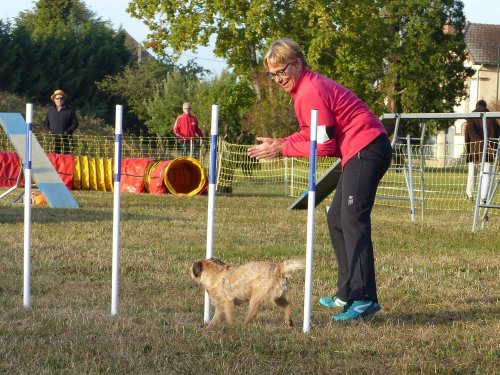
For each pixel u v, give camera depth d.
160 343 5.33
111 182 19.97
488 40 68.56
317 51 37.19
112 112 46.41
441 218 15.12
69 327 5.74
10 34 41.53
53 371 4.72
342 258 6.75
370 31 39.44
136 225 12.26
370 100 41.88
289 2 38.66
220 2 37.47
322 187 14.13
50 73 42.75
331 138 6.12
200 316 6.50
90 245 10.12
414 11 48.59
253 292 5.98
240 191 21.30
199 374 4.70
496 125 18.25
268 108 38.66
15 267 8.44
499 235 12.56
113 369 4.76
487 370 4.96
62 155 20.25
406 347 5.53
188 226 12.38
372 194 6.28
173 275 8.35
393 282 8.30
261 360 5.04
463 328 6.24
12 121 15.41
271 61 6.16
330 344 5.52
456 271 9.09
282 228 12.61
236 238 11.24
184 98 44.25
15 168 19.45
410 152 14.88
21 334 5.54
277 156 6.33
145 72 46.47
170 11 38.62
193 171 20.42
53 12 61.91
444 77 48.56
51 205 14.57
